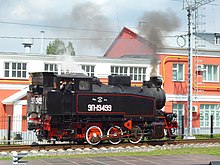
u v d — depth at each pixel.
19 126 34.03
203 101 41.81
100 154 21.22
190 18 33.75
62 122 23.66
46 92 23.38
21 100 34.25
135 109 25.66
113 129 24.80
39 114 23.97
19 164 12.38
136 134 25.25
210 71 42.62
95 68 37.88
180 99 40.88
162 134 25.92
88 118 24.23
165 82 40.34
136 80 39.59
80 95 24.11
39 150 21.53
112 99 25.02
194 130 41.06
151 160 19.03
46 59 36.25
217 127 42.38
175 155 20.94
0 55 34.88
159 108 27.08
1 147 21.38
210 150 23.28
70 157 19.91
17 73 35.59
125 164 17.78
